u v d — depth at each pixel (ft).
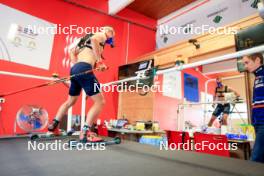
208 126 11.65
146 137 9.25
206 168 3.23
